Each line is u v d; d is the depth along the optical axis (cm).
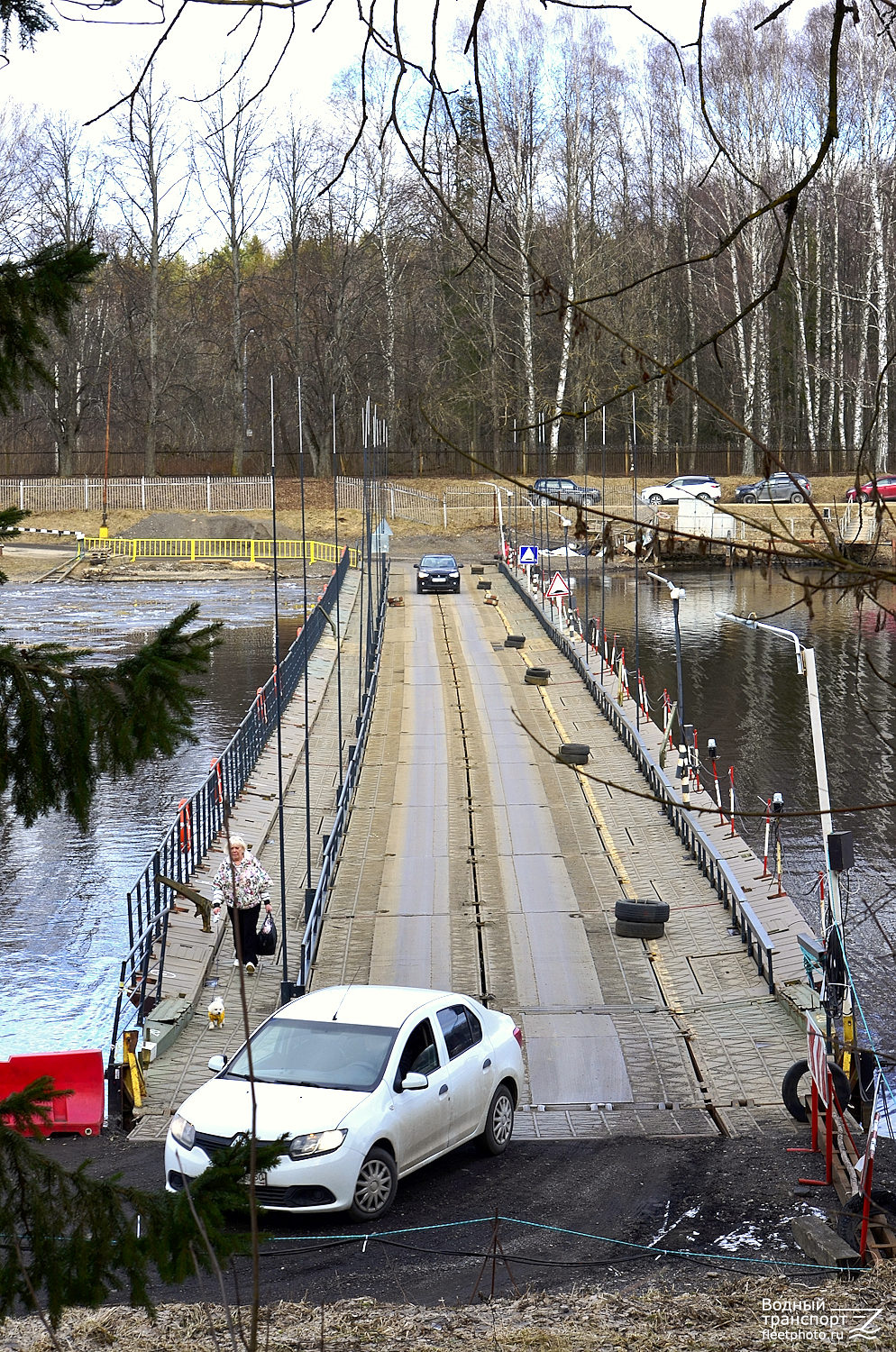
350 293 9119
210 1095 1213
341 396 9381
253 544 8625
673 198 8412
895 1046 1816
